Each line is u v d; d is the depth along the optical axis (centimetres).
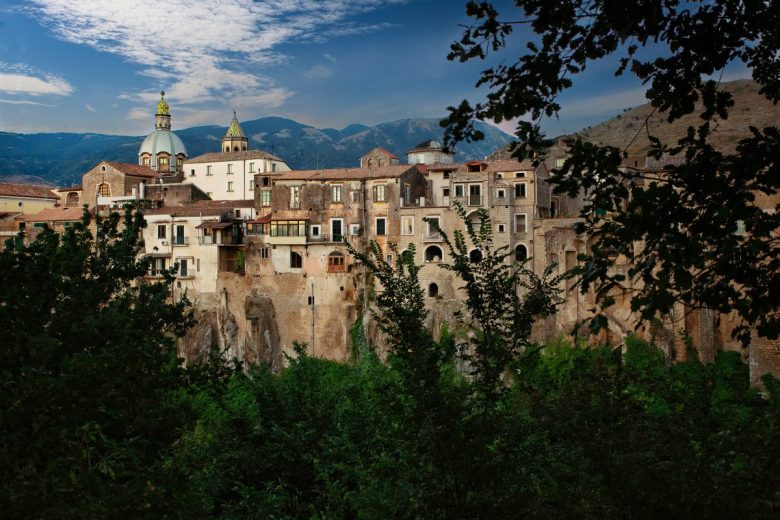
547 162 9431
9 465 1436
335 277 9244
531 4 1284
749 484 1658
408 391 1852
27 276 2114
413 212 8988
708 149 1212
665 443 1980
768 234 1123
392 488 2047
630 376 2512
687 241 1172
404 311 1889
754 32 1229
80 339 2345
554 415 2212
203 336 9375
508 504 1767
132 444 2041
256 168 13450
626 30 1204
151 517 1445
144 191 12350
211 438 3856
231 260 9856
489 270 1973
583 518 1747
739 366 6925
